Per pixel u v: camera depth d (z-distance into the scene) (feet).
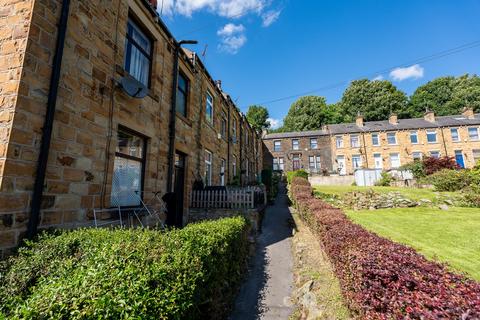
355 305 8.36
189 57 32.22
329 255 14.57
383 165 100.83
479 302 5.16
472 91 132.26
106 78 16.07
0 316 5.31
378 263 7.37
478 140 93.30
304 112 159.33
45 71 11.92
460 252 17.43
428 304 5.32
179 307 6.20
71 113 13.38
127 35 19.36
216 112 40.83
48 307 4.42
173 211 22.25
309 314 11.39
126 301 5.01
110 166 16.11
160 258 7.32
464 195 39.04
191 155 30.27
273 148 123.65
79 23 14.11
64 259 8.09
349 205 42.42
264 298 14.10
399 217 31.48
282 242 25.18
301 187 48.16
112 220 16.02
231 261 14.25
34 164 11.21
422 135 98.89
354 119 146.82
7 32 11.50
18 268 8.02
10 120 10.48
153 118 21.72
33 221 10.85
